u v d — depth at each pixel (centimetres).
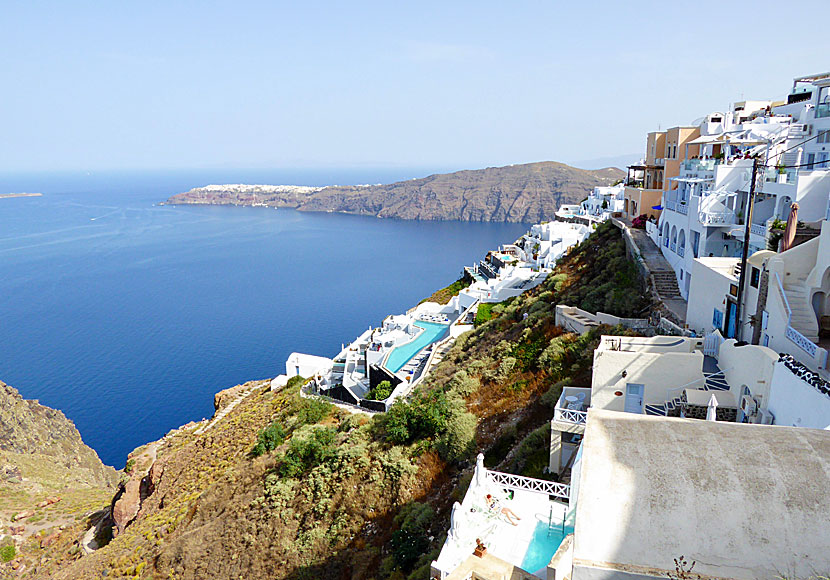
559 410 2166
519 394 3262
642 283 4056
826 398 1441
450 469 2920
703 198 3491
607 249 5138
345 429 4194
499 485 1808
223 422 6303
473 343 4925
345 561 2633
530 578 1321
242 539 3148
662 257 4331
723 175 3503
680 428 1178
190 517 3969
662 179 5700
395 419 3356
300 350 14388
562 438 2178
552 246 7269
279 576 2753
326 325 16600
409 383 4866
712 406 1641
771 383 1762
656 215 5469
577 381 2959
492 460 2719
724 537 977
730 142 3934
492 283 6762
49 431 9012
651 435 1161
